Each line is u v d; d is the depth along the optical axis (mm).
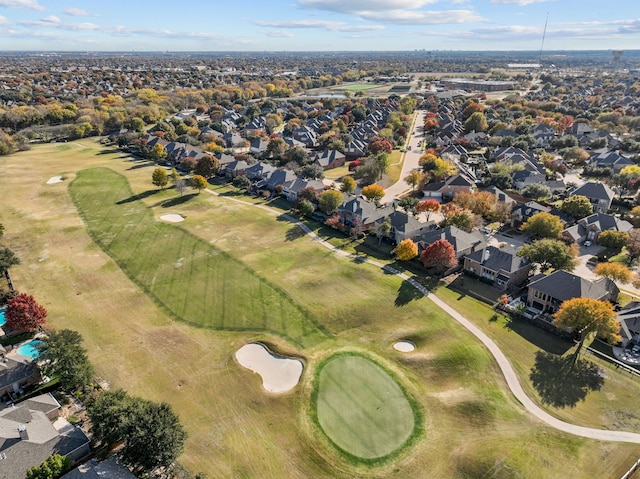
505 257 75875
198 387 53000
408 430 47031
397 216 94375
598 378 53781
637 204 110875
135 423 40156
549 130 181875
